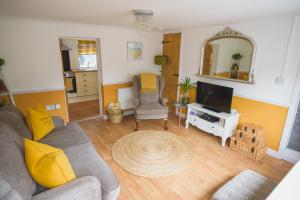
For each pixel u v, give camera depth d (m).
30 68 3.29
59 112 3.76
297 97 2.60
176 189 2.19
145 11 2.35
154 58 4.83
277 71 2.76
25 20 3.08
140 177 2.38
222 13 2.42
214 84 3.45
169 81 4.82
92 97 6.08
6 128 1.62
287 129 2.74
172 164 2.66
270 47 2.79
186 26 3.71
